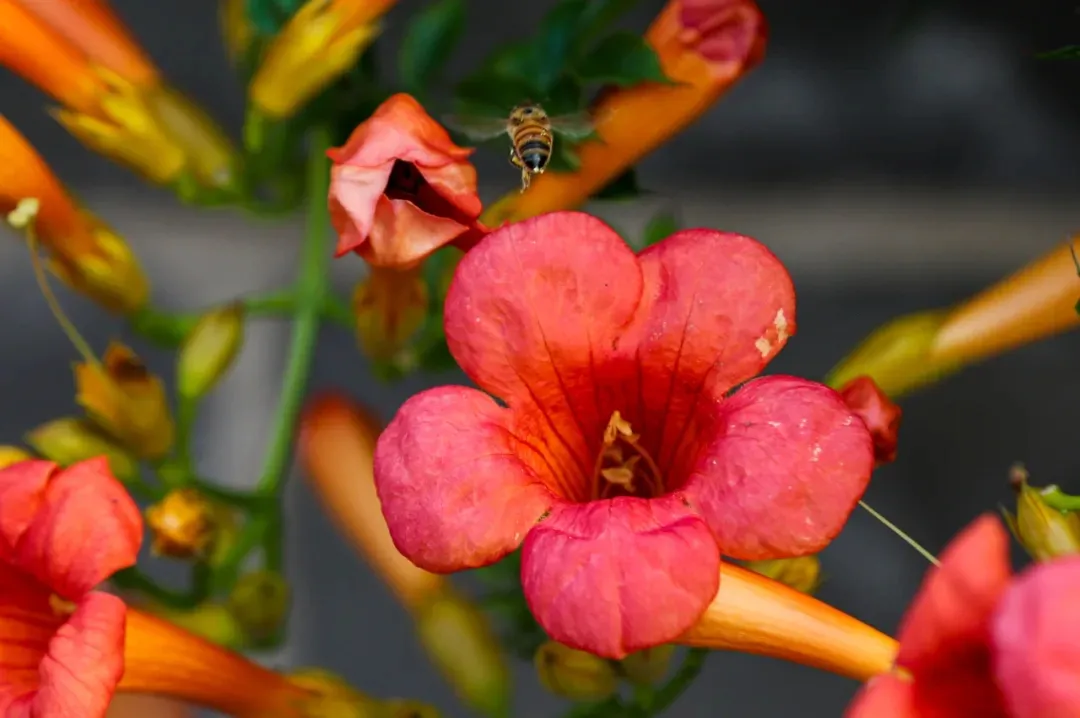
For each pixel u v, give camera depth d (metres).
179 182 0.48
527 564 0.43
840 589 0.57
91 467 0.45
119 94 0.48
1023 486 0.45
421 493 0.43
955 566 0.41
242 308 0.49
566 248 0.44
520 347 0.44
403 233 0.45
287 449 0.48
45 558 0.44
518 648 0.48
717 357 0.44
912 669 0.41
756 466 0.43
